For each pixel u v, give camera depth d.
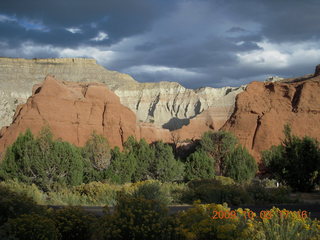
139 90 185.88
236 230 8.61
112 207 17.98
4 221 9.90
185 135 83.81
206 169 35.72
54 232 9.13
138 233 9.22
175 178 35.19
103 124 68.88
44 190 26.14
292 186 28.72
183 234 8.98
